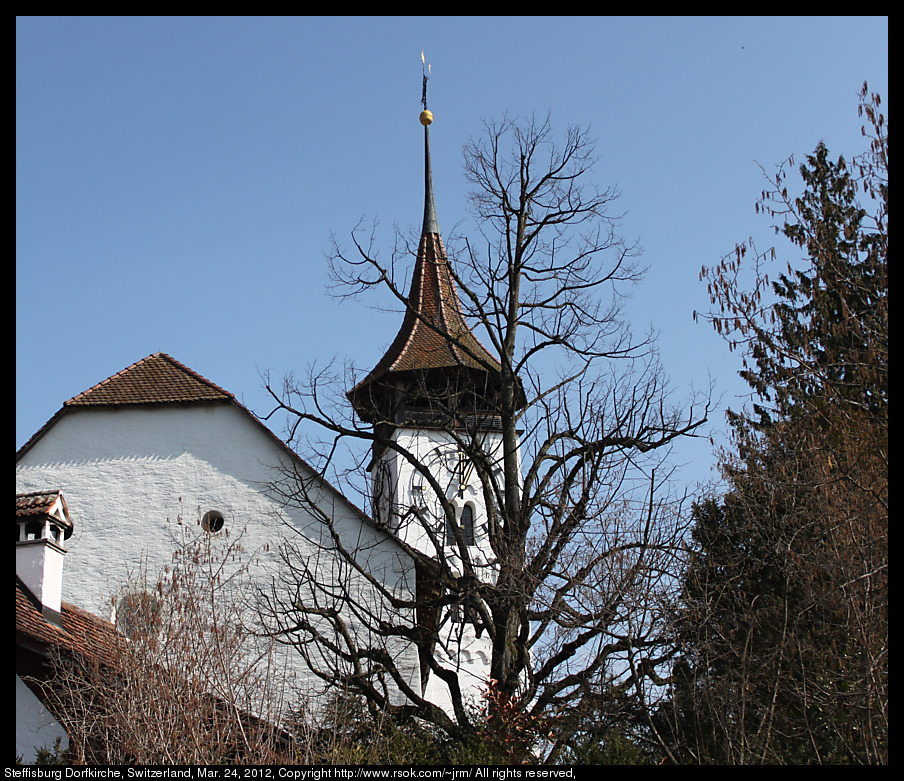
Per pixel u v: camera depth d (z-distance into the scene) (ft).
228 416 98.78
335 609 84.53
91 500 95.20
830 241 69.26
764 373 86.53
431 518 117.29
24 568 74.74
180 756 58.59
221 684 63.98
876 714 62.95
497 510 82.53
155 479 96.07
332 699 72.59
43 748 63.98
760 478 76.02
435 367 121.60
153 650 63.87
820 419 81.20
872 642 61.93
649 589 64.44
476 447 87.15
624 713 67.56
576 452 79.77
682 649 66.13
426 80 149.69
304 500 94.58
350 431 90.22
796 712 69.15
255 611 86.22
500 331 89.56
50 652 66.54
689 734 68.03
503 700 70.23
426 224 141.79
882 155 60.90
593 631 66.69
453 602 78.07
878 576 63.82
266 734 63.57
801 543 73.20
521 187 90.89
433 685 101.55
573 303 89.10
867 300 69.77
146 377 101.76
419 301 132.05
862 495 69.97
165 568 84.89
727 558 73.20
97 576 91.97
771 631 70.79
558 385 85.97
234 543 92.79
